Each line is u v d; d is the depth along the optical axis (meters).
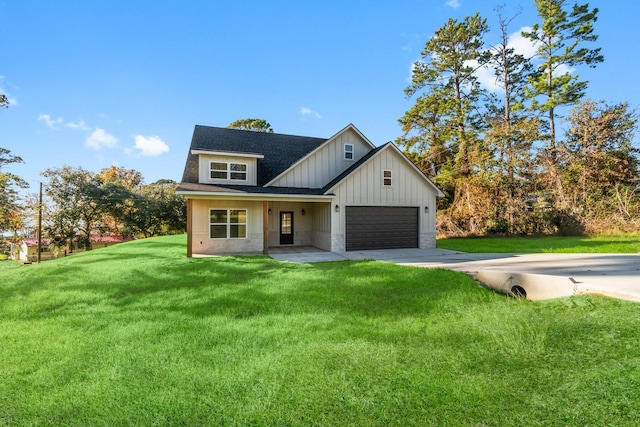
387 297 6.08
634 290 4.93
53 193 27.72
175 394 2.78
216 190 12.51
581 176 19.12
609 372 2.84
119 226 32.44
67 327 4.59
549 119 23.30
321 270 9.00
